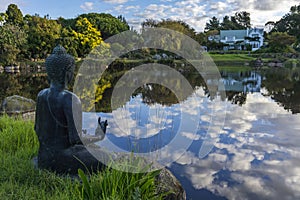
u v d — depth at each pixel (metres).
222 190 3.52
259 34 50.12
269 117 7.64
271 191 3.55
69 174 2.96
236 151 4.92
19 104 6.81
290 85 15.16
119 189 2.42
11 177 2.69
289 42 37.47
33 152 3.47
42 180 2.70
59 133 2.93
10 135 3.99
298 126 6.67
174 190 2.92
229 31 51.75
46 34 28.78
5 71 24.09
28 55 28.47
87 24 22.31
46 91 2.94
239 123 6.91
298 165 4.36
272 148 5.11
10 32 25.75
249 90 13.27
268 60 31.77
